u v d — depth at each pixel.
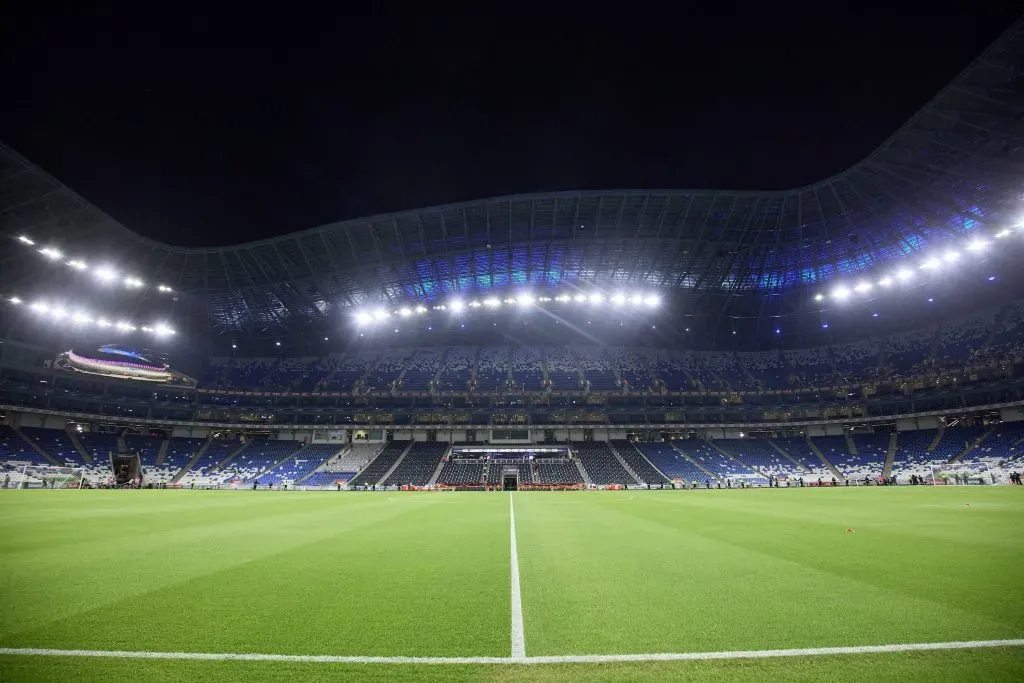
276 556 10.08
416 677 4.21
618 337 75.88
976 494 29.72
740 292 63.19
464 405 67.94
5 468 49.53
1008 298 60.09
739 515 18.55
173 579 7.91
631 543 11.58
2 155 36.53
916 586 6.91
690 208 48.28
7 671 4.36
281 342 73.19
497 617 5.80
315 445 66.44
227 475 59.19
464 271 57.44
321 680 4.16
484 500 32.38
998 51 30.98
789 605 6.09
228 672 4.34
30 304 52.59
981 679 4.01
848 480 55.97
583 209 48.44
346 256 53.59
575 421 66.94
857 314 66.81
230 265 54.41
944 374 58.84
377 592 7.02
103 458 57.03
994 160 38.31
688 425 66.00
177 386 65.12
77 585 7.50
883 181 44.56
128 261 51.84
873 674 4.14
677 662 4.47
